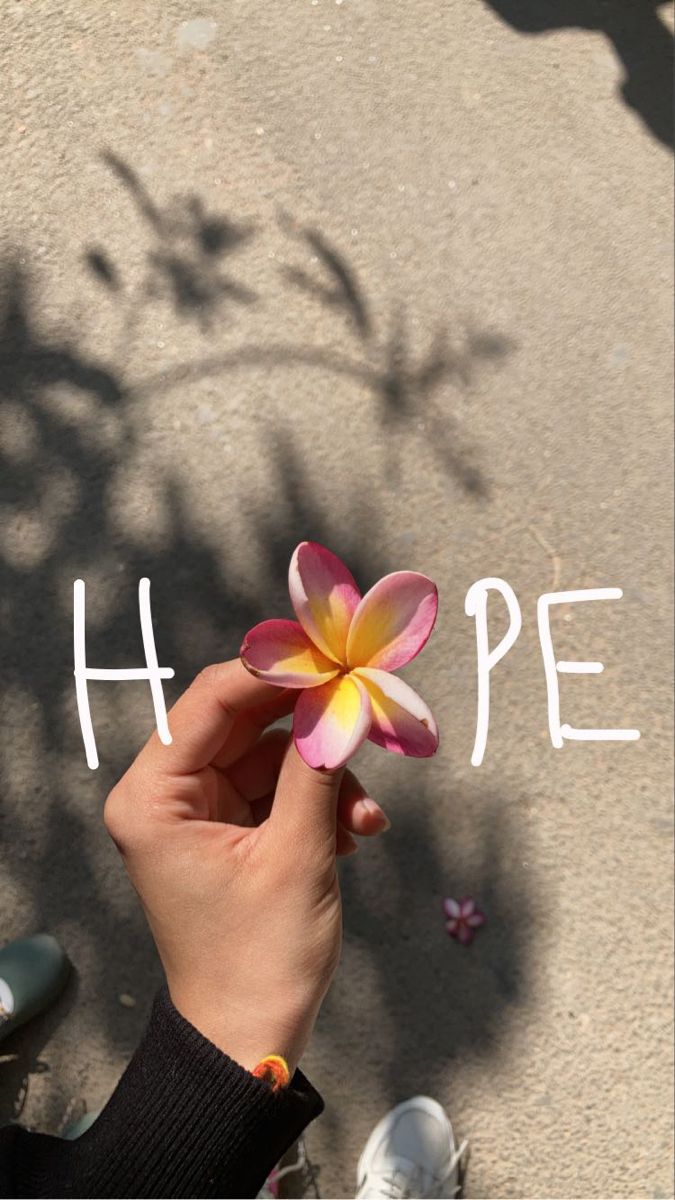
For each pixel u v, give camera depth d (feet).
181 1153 1.36
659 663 3.10
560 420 3.29
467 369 3.31
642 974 2.86
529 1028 2.79
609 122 3.70
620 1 3.90
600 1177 2.72
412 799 2.89
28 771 2.79
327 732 1.35
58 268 3.21
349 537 3.09
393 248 3.41
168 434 3.10
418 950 2.80
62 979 2.68
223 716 1.63
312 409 3.19
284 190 3.42
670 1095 2.78
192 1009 1.54
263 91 3.52
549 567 3.14
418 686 2.96
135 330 3.19
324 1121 2.68
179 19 3.56
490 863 2.88
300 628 1.38
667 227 3.60
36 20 3.50
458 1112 2.72
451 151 3.56
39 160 3.32
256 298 3.28
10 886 2.72
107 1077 2.67
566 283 3.46
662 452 3.31
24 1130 1.58
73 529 2.98
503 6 3.81
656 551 3.21
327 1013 2.73
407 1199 2.59
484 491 3.19
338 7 3.68
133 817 1.62
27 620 2.89
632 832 2.95
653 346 3.43
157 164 3.38
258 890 1.56
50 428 3.05
